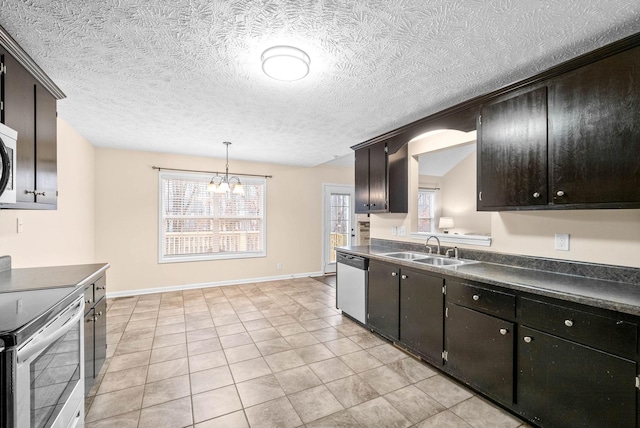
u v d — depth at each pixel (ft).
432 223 22.13
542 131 6.26
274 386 7.28
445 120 8.79
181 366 8.20
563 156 5.91
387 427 5.88
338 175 20.79
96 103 8.58
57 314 4.46
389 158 11.29
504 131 7.04
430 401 6.70
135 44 5.60
